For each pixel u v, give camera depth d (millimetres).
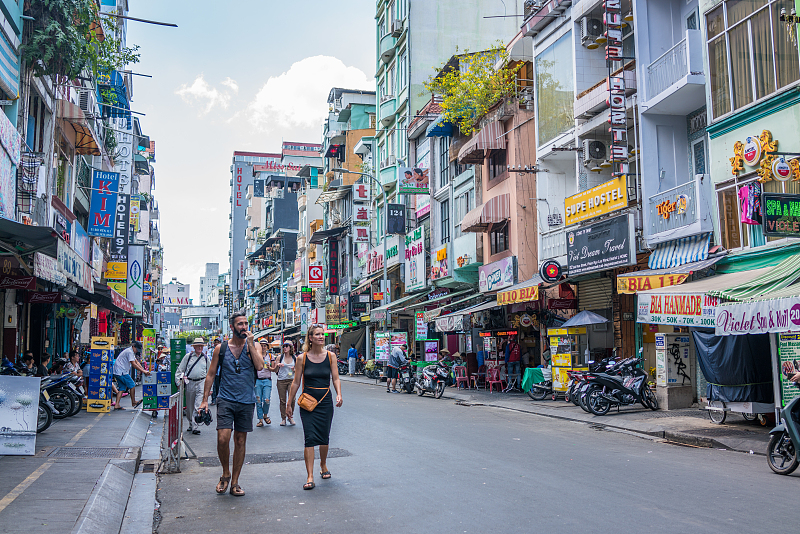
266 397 13773
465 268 27656
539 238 22250
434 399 20672
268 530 5789
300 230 70688
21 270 11883
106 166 32125
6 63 13117
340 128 58156
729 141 14078
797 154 12039
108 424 13086
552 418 14805
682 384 15172
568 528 5574
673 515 5938
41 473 7590
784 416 7980
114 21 29938
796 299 9258
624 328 18188
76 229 21875
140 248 40188
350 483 7680
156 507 6789
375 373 33125
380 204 41844
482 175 26359
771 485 7273
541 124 22203
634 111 17125
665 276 14055
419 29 36188
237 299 116250
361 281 45281
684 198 14898
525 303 21500
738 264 13656
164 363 18328
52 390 14234
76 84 21484
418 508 6395
